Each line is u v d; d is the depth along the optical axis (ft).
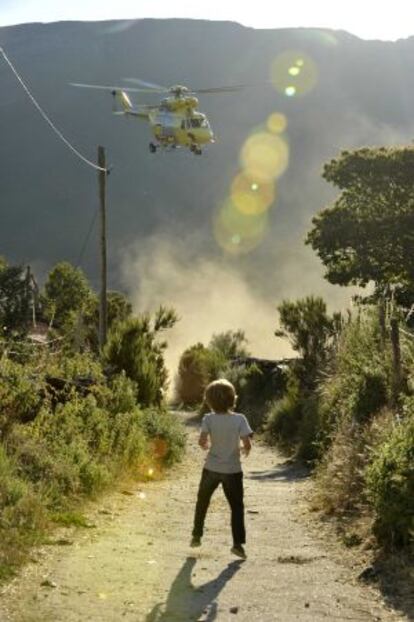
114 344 66.74
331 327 87.15
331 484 36.63
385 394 44.65
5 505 27.50
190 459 63.46
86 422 43.50
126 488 41.50
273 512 36.11
